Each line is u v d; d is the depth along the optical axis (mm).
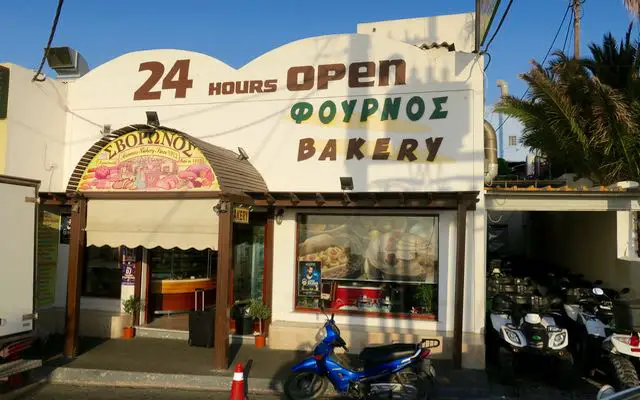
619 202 8953
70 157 11000
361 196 8594
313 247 9930
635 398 3338
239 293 10586
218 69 10477
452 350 8820
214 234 8562
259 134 10211
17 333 7293
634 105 11023
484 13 8148
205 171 8391
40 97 10367
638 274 9336
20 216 7402
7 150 9586
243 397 6309
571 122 11469
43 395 7473
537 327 7969
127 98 10844
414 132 9492
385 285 9570
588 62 13875
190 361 8766
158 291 11586
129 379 8008
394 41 9664
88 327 10648
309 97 10008
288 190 9969
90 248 11133
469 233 9180
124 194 8719
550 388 8000
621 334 7457
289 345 9500
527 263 14531
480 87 9289
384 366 6879
